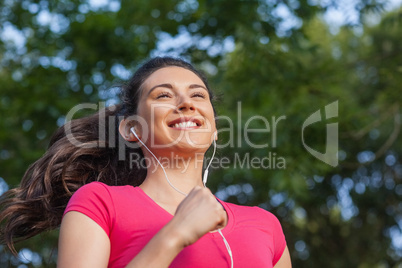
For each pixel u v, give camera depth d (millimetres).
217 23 9086
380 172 12805
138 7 9633
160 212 2633
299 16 8914
